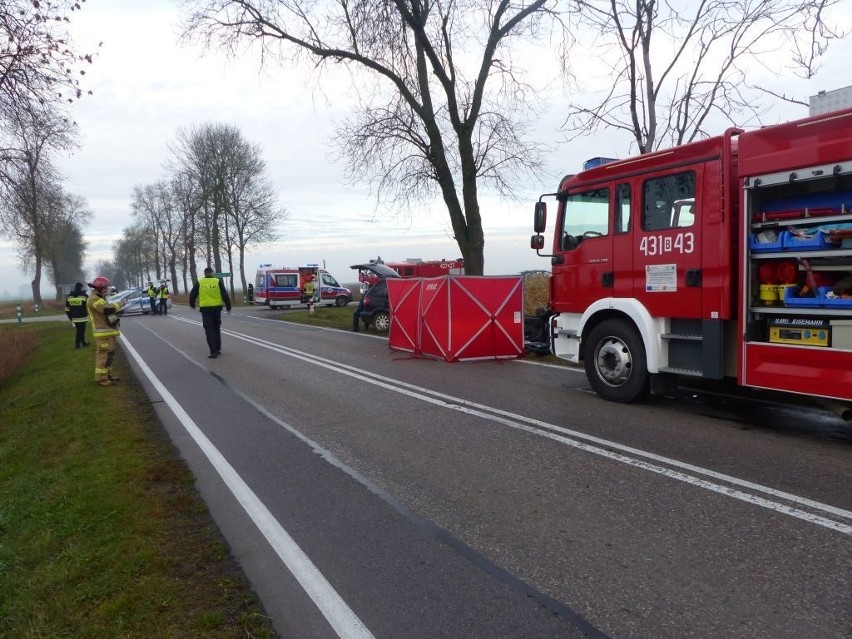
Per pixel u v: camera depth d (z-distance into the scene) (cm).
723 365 661
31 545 425
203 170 4606
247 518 451
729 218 641
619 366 779
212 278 1334
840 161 533
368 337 1739
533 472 531
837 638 287
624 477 510
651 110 1184
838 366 556
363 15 1475
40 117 1224
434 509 459
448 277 1188
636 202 743
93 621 320
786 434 630
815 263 572
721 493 468
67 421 798
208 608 330
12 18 1079
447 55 1633
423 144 1738
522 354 1251
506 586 344
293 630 309
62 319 3634
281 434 682
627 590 335
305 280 3759
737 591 330
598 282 801
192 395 920
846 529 401
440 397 852
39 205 1598
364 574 364
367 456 592
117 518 452
